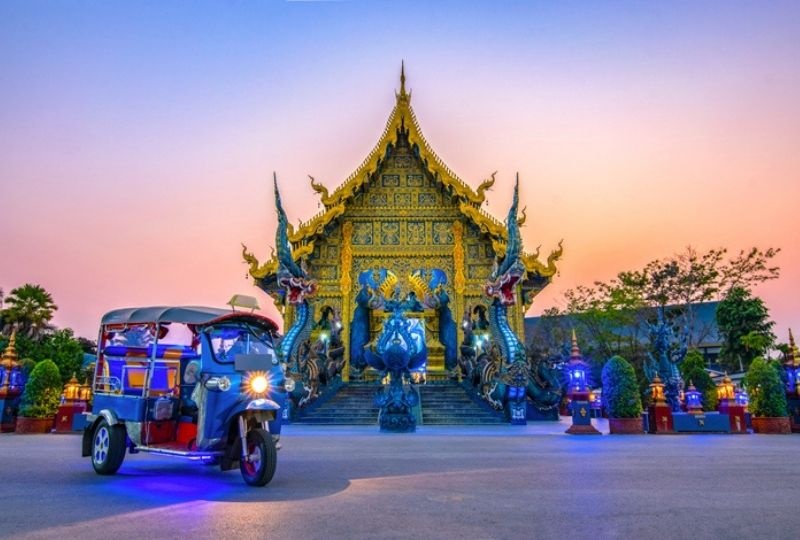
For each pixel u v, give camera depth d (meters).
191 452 7.13
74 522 4.70
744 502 5.57
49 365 16.84
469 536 4.22
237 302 8.59
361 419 23.17
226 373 7.31
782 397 17.02
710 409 22.61
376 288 32.03
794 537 4.21
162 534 4.29
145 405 7.82
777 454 10.38
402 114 32.97
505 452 10.82
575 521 4.73
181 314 8.34
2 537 4.20
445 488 6.43
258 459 6.68
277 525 4.57
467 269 32.22
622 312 42.75
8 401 16.75
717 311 48.19
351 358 30.88
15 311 44.00
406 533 4.31
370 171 31.98
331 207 31.88
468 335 28.80
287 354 24.17
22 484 6.84
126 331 9.15
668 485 6.64
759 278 41.16
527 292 31.53
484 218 31.14
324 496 5.91
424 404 24.33
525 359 23.81
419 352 19.22
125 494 6.07
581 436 15.61
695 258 42.44
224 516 4.92
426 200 33.19
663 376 23.12
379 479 7.14
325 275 32.25
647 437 15.25
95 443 8.04
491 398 23.84
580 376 16.84
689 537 4.20
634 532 4.35
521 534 4.29
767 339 44.62
